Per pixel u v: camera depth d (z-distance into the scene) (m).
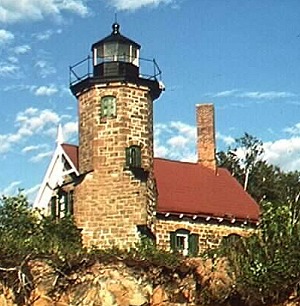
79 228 38.22
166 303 32.72
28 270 31.66
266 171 66.12
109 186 38.12
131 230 37.47
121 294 31.73
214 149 46.75
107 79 38.78
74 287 32.03
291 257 31.95
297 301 31.50
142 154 38.78
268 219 33.97
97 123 38.81
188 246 40.38
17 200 39.31
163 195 41.53
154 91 40.12
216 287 33.06
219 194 44.06
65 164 42.72
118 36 39.78
